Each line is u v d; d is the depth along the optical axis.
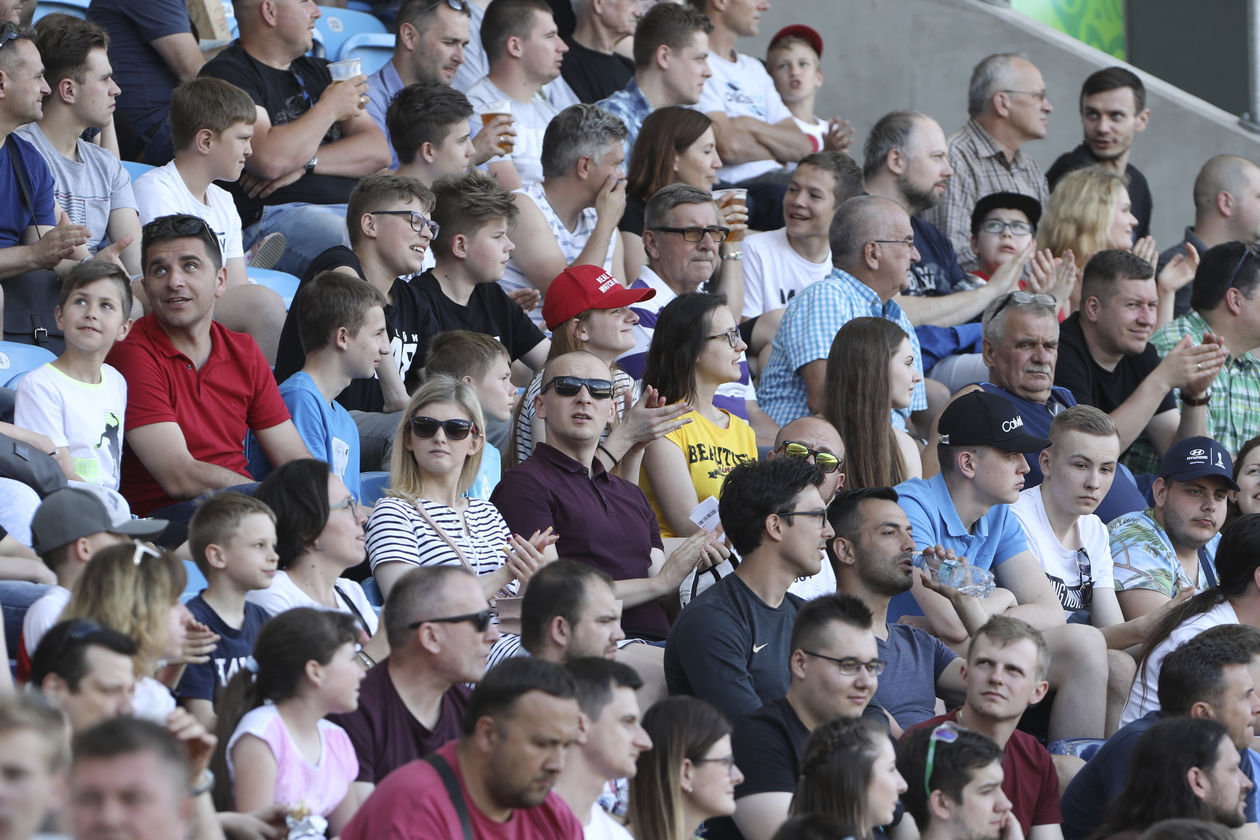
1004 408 21.70
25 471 18.06
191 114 24.92
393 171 30.55
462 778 12.82
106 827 9.45
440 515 19.12
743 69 36.41
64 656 12.22
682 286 26.83
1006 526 22.06
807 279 30.31
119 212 24.41
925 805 15.61
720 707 17.55
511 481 20.38
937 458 25.47
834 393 23.17
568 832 13.30
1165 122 40.84
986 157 35.16
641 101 32.94
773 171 35.66
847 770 14.60
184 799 9.70
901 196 32.53
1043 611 21.41
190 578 17.83
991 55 37.62
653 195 28.33
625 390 22.77
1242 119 40.97
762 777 16.55
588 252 27.19
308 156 28.17
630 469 21.78
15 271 21.92
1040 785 18.03
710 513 21.28
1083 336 28.05
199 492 20.17
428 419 19.12
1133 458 28.47
